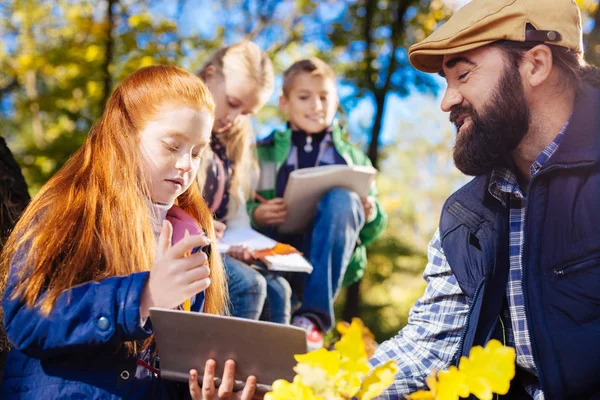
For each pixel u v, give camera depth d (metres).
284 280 3.87
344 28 9.56
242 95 3.88
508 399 2.43
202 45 9.94
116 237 2.04
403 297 8.74
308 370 1.53
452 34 2.37
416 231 11.40
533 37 2.31
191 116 2.11
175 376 1.97
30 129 11.03
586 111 2.29
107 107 2.20
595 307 2.22
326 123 4.32
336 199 4.00
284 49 10.30
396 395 2.46
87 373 1.96
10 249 2.05
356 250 4.31
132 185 2.09
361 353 1.53
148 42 9.63
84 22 9.73
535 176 2.29
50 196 2.06
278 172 4.25
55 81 10.45
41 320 1.85
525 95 2.34
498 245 2.39
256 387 1.93
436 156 15.80
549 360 2.22
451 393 1.53
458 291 2.52
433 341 2.53
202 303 2.27
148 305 1.86
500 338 2.41
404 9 9.09
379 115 8.84
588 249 2.24
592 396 2.22
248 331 1.87
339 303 8.07
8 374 1.98
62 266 1.93
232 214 3.84
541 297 2.27
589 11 6.45
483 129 2.36
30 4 10.66
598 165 2.25
